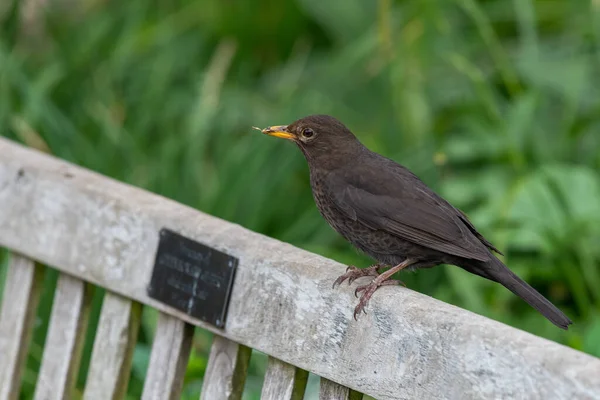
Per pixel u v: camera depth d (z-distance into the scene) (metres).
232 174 9.98
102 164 10.29
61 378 6.53
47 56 12.53
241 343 5.77
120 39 12.48
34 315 6.80
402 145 10.77
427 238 6.84
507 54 11.84
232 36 12.72
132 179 10.20
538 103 10.59
